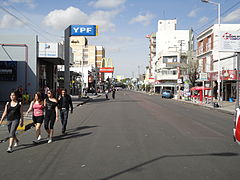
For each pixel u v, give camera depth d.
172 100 39.06
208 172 5.31
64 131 9.88
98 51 105.56
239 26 39.16
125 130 10.59
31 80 27.30
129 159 6.27
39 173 5.28
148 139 8.73
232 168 5.59
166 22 90.62
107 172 5.31
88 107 23.25
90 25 26.09
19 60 27.16
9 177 5.05
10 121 7.25
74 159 6.30
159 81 73.38
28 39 27.28
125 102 30.77
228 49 22.55
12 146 7.81
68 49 26.31
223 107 24.41
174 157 6.46
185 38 83.88
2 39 27.03
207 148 7.47
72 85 51.50
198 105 28.23
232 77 30.39
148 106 24.42
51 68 34.00
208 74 37.44
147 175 5.11
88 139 8.74
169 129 10.91
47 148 7.49
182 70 67.50
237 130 6.98
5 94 26.73
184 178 4.94
